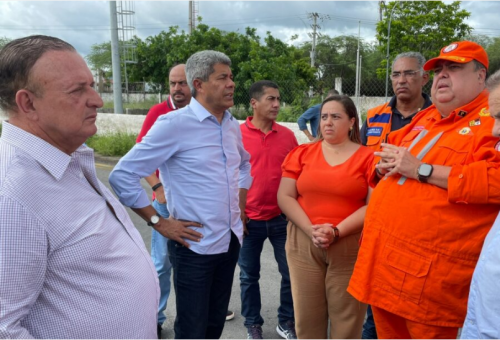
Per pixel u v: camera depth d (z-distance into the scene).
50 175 1.20
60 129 1.24
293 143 3.17
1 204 1.06
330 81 11.23
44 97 1.21
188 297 2.21
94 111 1.32
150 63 17.11
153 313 1.46
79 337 1.22
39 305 1.18
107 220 1.36
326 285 2.39
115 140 9.91
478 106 1.86
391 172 1.91
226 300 2.42
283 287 2.98
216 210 2.16
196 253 2.16
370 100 9.66
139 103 19.30
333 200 2.37
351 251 2.30
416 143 2.01
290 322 2.97
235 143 2.36
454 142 1.84
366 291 1.96
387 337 2.04
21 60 1.19
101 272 1.26
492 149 1.70
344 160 2.40
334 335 2.42
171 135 2.08
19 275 1.07
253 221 2.95
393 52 18.81
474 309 1.40
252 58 12.95
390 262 1.88
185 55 15.36
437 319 1.80
